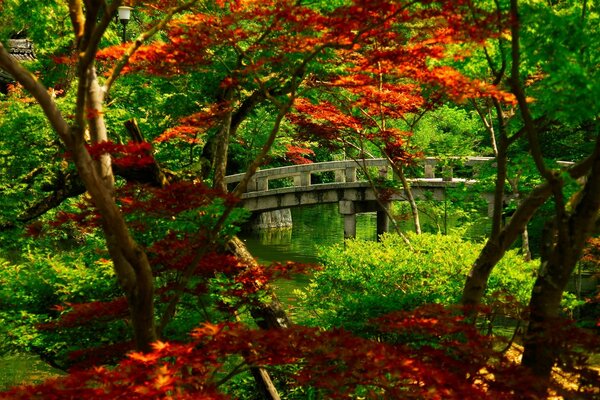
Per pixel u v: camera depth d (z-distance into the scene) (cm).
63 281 745
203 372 423
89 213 553
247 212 564
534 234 1306
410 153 1109
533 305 504
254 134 1955
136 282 464
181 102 1025
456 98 500
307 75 813
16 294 725
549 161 809
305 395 734
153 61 545
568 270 492
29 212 904
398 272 852
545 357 482
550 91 449
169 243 566
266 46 524
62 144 909
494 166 1188
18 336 674
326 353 392
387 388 384
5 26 925
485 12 468
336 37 475
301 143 2375
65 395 351
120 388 353
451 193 1246
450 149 1431
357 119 1038
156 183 699
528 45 483
